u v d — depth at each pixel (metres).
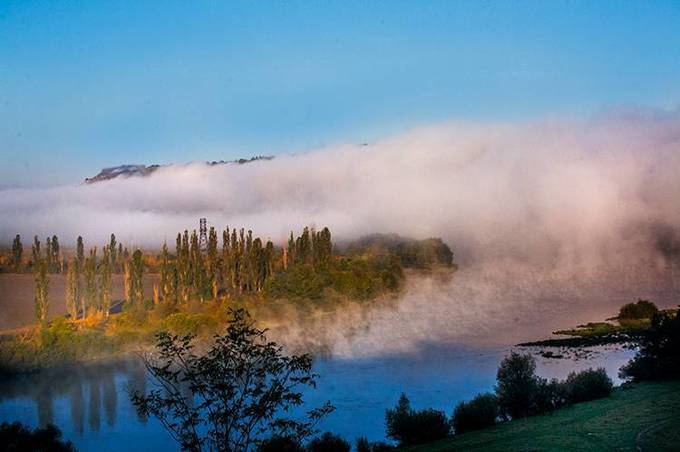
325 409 44.06
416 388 106.88
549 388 73.06
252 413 38.97
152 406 40.22
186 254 180.75
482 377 113.31
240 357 40.19
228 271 191.12
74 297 161.12
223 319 154.88
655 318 84.06
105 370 128.12
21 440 62.91
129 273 167.88
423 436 67.25
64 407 106.75
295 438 41.38
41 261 151.38
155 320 150.50
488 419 69.19
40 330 137.62
